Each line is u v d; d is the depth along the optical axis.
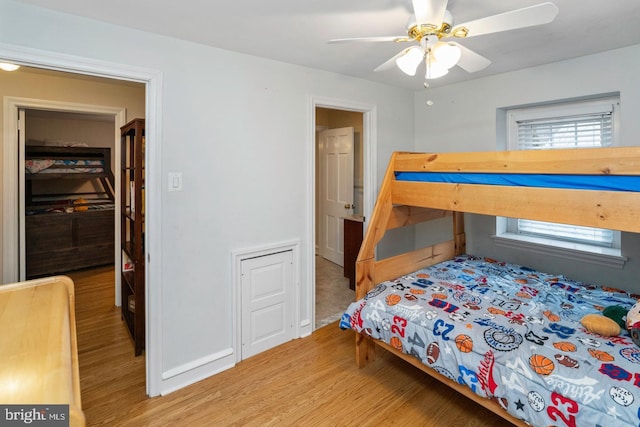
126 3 1.67
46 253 4.45
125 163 3.20
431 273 2.68
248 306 2.53
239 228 2.44
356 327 2.26
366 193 3.37
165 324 2.14
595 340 1.63
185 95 2.15
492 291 2.30
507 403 1.54
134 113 3.44
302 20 1.86
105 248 4.93
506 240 3.08
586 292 2.28
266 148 2.54
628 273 2.46
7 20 1.64
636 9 1.78
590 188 1.62
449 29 1.50
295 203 2.74
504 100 3.00
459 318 1.90
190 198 2.21
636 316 1.61
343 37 2.11
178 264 2.18
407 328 1.98
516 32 2.07
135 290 2.60
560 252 2.76
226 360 2.41
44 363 0.76
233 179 2.39
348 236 4.07
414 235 3.84
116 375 2.35
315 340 2.82
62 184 5.14
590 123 2.73
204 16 1.82
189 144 2.18
